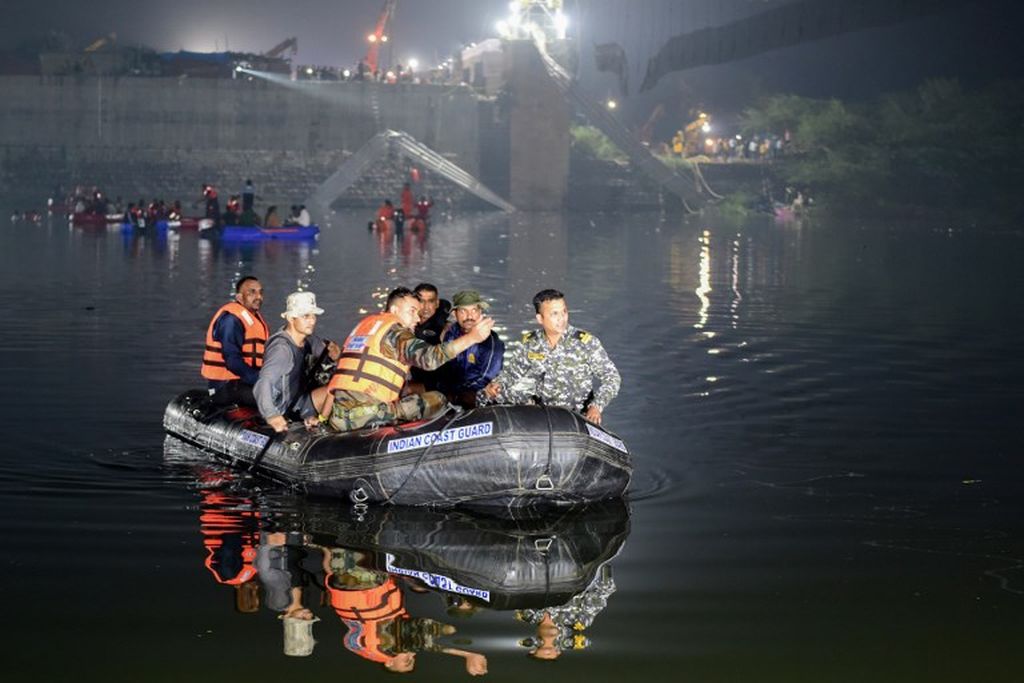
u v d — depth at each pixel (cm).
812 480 821
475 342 769
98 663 491
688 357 1373
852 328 1652
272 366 826
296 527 708
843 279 2442
